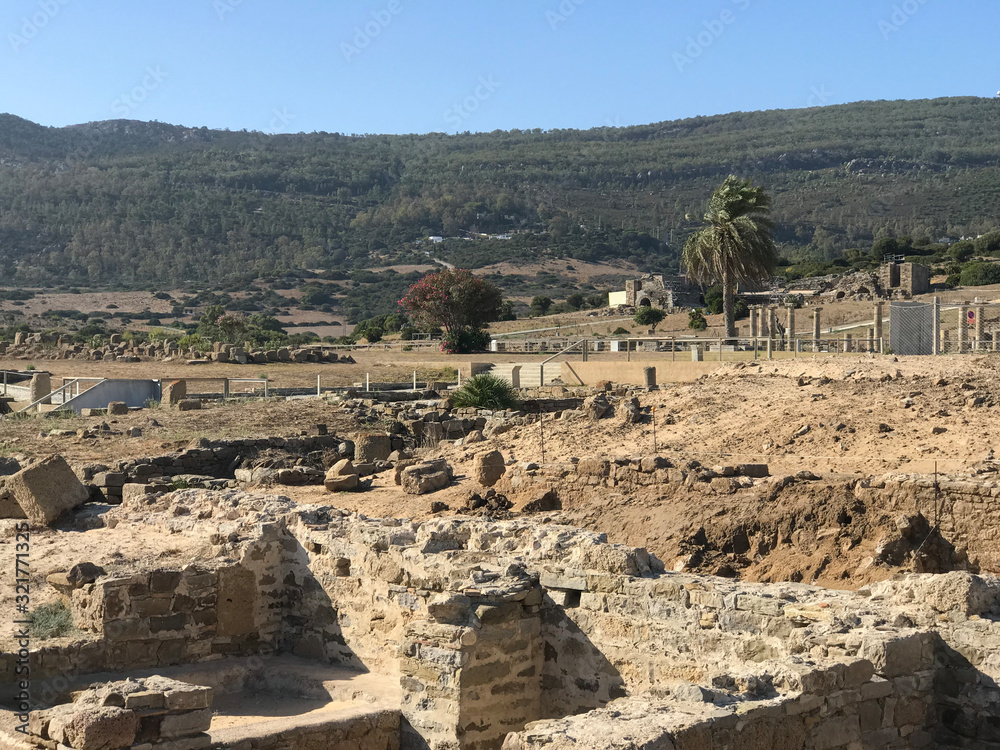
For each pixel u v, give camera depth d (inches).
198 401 1696.6
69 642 470.9
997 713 356.5
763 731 323.3
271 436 1390.3
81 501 715.4
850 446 980.6
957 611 376.2
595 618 449.4
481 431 1376.7
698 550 747.4
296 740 416.8
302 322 7706.7
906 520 684.7
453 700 425.1
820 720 340.8
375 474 1141.7
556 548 475.5
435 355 2915.8
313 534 554.9
